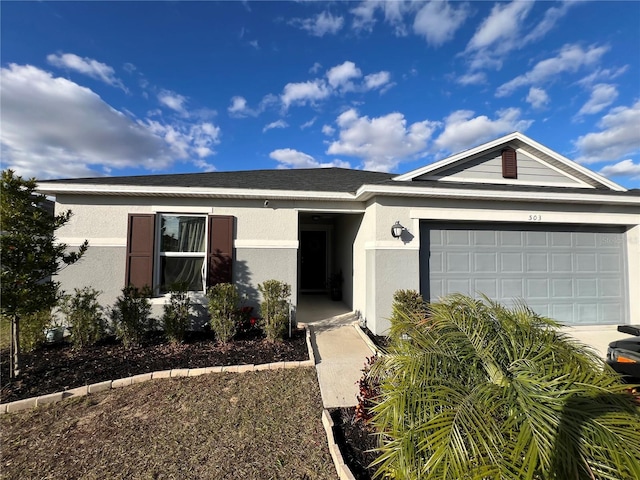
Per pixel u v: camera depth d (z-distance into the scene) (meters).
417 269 7.07
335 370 4.95
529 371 2.13
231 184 7.52
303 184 8.20
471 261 7.44
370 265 7.32
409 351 2.41
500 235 7.55
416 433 1.89
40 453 3.01
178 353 5.58
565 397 1.92
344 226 10.39
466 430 1.76
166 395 4.13
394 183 7.07
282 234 7.55
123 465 2.84
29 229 4.52
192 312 7.04
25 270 4.38
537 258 7.62
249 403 3.92
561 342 2.44
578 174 8.27
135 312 5.90
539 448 1.62
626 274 7.79
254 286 7.41
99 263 6.92
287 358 5.40
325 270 12.63
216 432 3.32
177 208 7.20
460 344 2.40
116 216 7.03
